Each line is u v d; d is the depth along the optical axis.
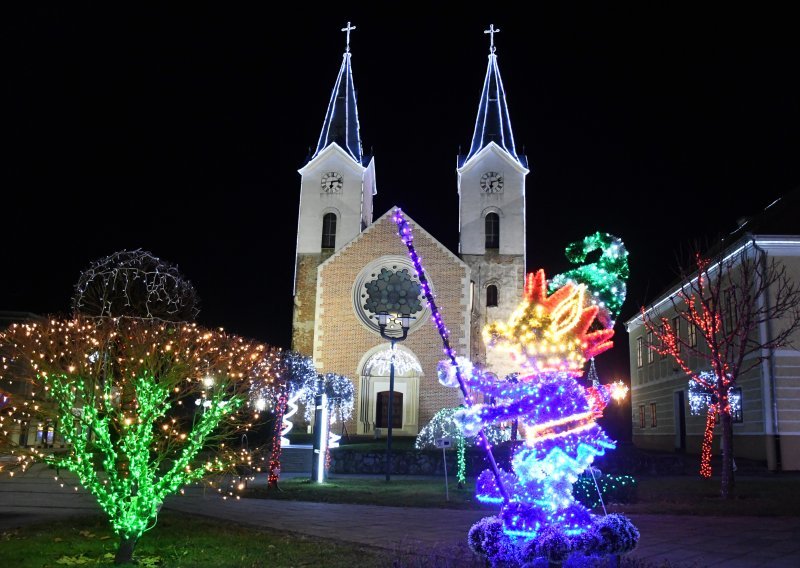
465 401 7.40
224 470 13.52
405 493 19.16
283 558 9.81
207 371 13.27
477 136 50.16
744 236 28.09
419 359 41.19
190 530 12.33
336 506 16.59
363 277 42.69
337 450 28.19
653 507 15.90
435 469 26.91
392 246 42.91
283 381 21.20
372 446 32.03
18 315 46.31
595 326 15.36
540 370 7.46
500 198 47.44
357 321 42.03
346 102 51.94
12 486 20.75
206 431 10.90
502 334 7.70
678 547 11.06
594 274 16.86
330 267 43.00
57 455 10.57
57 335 12.90
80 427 10.28
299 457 29.31
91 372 10.34
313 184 48.19
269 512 15.36
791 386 27.58
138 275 20.14
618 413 40.19
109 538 11.19
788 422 27.39
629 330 48.62
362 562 9.48
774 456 27.22
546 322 7.55
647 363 44.25
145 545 10.70
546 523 7.11
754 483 22.25
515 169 47.78
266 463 28.30
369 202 52.69
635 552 10.63
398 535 12.10
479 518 14.45
